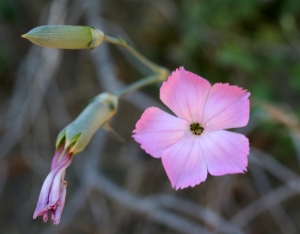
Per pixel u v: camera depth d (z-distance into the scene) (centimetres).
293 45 30
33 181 34
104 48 29
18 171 35
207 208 28
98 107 23
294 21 30
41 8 33
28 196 34
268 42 30
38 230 33
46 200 21
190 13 31
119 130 34
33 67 30
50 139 34
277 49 30
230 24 30
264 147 31
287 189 29
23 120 32
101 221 31
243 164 20
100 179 29
